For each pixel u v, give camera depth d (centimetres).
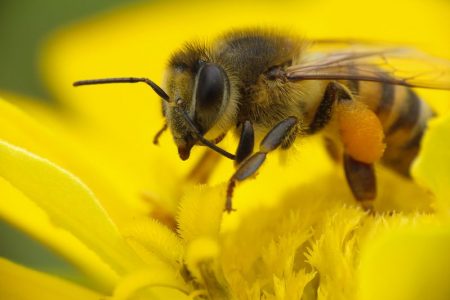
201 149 7
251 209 7
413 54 7
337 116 7
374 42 7
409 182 7
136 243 6
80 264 7
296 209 7
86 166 7
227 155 7
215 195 6
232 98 7
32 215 7
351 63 7
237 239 6
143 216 7
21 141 7
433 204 6
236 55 7
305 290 6
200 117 7
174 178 7
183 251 6
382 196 7
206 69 7
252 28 7
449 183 6
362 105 7
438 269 6
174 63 7
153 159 7
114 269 6
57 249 7
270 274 6
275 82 7
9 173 6
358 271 6
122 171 7
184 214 6
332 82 7
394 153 7
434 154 6
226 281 6
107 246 6
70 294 6
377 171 7
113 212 7
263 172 7
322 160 7
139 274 6
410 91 7
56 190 6
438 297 6
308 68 7
